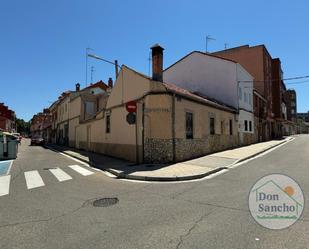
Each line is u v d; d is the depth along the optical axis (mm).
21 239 4523
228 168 11961
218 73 25688
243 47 38750
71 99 32531
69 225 5121
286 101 66438
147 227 4902
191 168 11500
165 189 8102
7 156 17891
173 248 4016
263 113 36438
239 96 25469
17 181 9602
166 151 13344
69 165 14367
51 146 35188
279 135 51000
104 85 38750
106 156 17969
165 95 13555
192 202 6480
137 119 14453
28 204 6617
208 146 17719
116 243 4258
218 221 5105
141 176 9914
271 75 45062
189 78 27078
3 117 56531
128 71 15930
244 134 26609
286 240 4215
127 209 6055
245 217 5293
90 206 6375
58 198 7160
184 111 14852
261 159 14969
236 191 7438
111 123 18062
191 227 4836
